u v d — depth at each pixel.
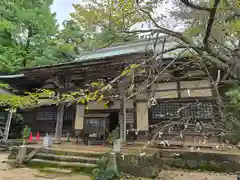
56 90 10.76
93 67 8.21
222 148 6.62
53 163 6.31
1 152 9.52
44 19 15.84
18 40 14.87
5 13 13.88
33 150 7.13
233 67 2.05
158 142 7.60
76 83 9.78
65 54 14.73
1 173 5.67
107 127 8.91
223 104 2.21
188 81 8.01
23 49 14.91
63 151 6.78
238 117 2.12
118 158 5.61
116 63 7.47
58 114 9.03
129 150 6.34
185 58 3.00
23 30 15.14
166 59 3.71
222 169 5.88
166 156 6.67
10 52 13.24
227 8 2.20
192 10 2.49
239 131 2.11
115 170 5.23
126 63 6.96
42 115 11.73
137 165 5.36
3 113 12.12
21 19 14.28
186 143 7.41
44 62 14.46
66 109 11.11
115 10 3.02
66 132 10.73
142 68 3.32
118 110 9.50
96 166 5.75
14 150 7.51
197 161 6.25
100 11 3.33
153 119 8.65
